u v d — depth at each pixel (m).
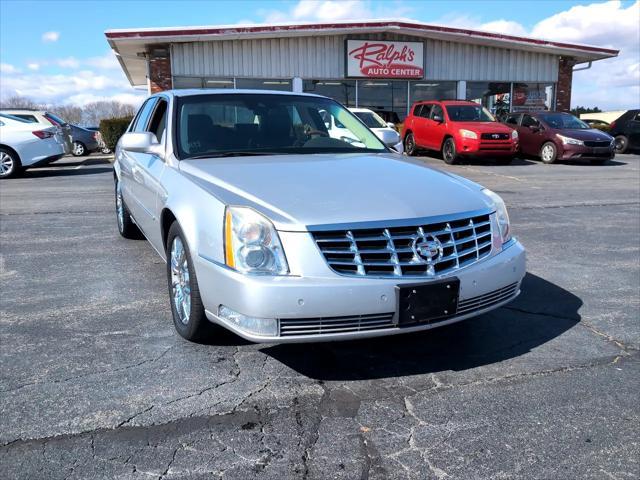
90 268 5.20
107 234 6.67
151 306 4.18
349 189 3.11
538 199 9.61
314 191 3.05
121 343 3.50
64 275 4.98
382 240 2.83
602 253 5.93
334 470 2.30
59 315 3.99
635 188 11.00
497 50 21.94
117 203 6.44
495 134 15.12
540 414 2.73
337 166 3.58
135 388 2.94
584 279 4.98
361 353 3.41
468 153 15.15
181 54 18.45
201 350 3.41
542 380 3.08
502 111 22.45
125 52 19.66
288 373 3.14
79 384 2.97
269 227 2.77
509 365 3.26
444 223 3.00
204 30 17.75
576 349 3.49
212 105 4.29
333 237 2.77
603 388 2.99
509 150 15.30
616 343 3.59
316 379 3.07
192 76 18.69
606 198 9.70
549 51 22.03
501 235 3.33
